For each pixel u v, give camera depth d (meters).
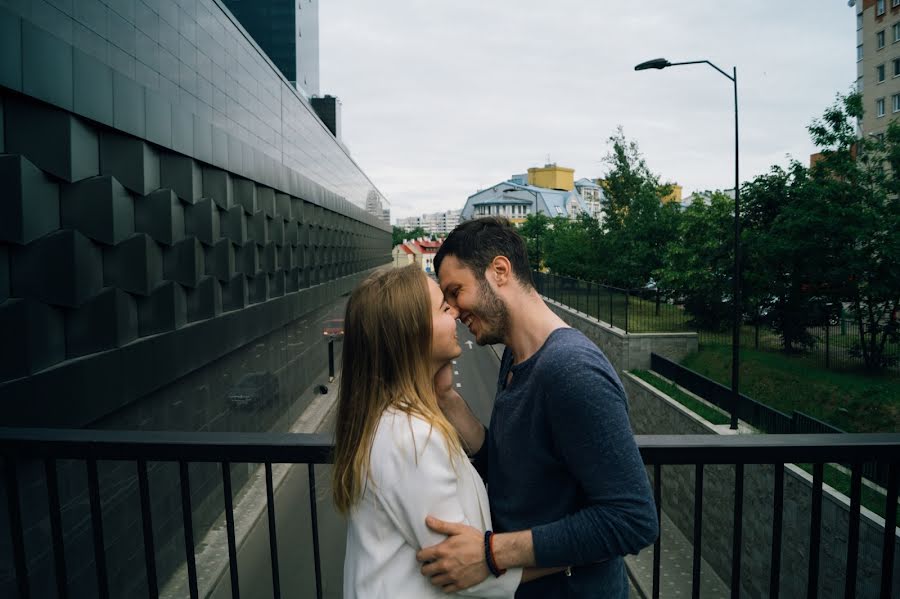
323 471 17.69
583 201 130.00
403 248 126.00
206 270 13.47
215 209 13.95
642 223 29.44
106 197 8.86
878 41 36.25
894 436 1.48
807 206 14.77
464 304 1.31
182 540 11.59
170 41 11.69
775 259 15.78
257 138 18.12
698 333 20.94
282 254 21.31
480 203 128.88
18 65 7.04
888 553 1.47
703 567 12.47
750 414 13.30
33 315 7.32
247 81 17.11
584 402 1.07
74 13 8.35
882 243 13.52
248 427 16.84
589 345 1.16
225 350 14.36
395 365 1.15
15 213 7.06
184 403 12.16
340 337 34.03
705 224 20.39
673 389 16.97
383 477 1.08
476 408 25.73
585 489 1.09
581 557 1.06
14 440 1.50
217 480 13.77
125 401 9.36
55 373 7.57
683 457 1.43
